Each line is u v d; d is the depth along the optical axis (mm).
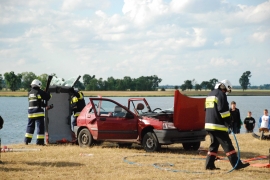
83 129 14258
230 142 9656
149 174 9258
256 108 65562
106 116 13906
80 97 16125
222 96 9594
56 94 15930
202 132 13367
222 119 9664
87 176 9031
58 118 15844
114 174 9281
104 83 138750
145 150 13195
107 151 13070
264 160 11562
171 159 11469
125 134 13562
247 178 8852
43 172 9469
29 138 15250
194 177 8977
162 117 13602
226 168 10133
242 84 183375
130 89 139750
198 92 137000
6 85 141750
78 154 12305
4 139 21734
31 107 15148
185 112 12898
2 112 50031
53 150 13164
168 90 146375
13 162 10773
